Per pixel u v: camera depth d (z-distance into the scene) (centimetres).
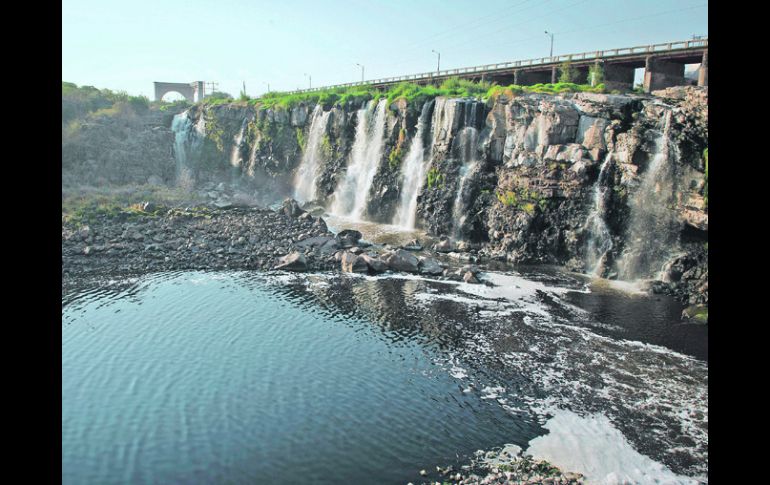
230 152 9812
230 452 2244
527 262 5431
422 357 3194
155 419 2456
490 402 2706
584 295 4406
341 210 7931
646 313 3997
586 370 3061
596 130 5284
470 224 6116
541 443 2372
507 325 3716
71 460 2159
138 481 2053
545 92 6156
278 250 5488
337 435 2389
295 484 2067
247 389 2752
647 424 2533
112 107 9762
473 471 2175
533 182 5625
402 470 2170
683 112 4634
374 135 7738
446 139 6588
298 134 9138
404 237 6328
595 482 2123
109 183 8481
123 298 4044
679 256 4619
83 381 2767
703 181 4512
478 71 8319
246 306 3956
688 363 3164
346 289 4434
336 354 3198
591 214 5206
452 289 4503
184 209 7050
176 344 3250
